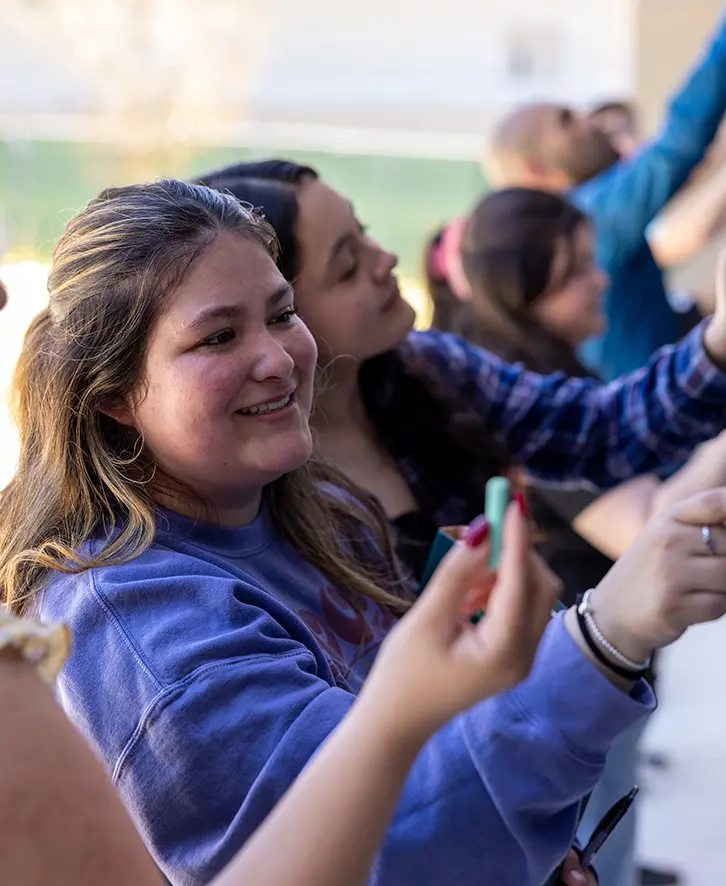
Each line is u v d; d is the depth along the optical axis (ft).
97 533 3.06
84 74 20.84
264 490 3.51
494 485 2.03
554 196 6.22
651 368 5.18
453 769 2.43
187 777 2.49
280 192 4.23
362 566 3.83
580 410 5.24
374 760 1.97
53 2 20.76
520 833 2.44
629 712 2.45
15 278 6.57
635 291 7.98
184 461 3.02
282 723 2.52
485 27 25.75
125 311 2.94
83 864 1.73
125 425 3.13
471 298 6.32
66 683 2.73
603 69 25.61
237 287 2.96
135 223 2.98
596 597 2.53
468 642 1.96
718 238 14.03
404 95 26.12
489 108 26.27
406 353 4.86
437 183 26.48
